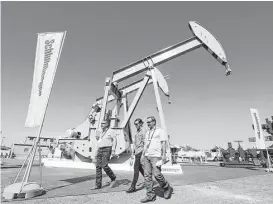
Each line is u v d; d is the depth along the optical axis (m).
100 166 4.50
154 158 3.56
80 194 3.77
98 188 4.36
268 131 11.36
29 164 3.94
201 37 10.16
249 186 4.75
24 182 3.77
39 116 4.25
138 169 4.12
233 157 13.09
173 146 21.52
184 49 10.23
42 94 4.34
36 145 4.09
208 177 6.55
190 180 5.77
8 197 3.39
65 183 5.12
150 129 3.90
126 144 9.88
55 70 4.43
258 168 10.70
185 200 3.36
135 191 4.09
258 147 9.62
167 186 3.55
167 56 10.30
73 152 11.79
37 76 4.50
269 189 4.36
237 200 3.33
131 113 10.06
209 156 24.41
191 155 20.86
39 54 4.64
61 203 3.11
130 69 10.72
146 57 10.52
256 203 3.12
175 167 7.89
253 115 10.15
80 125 12.80
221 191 4.12
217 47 10.05
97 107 12.01
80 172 8.00
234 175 7.19
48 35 4.73
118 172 8.36
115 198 3.50
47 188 4.39
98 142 4.73
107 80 10.86
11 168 9.17
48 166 11.25
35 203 3.09
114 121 11.10
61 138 12.53
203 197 3.57
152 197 3.30
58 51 4.55
